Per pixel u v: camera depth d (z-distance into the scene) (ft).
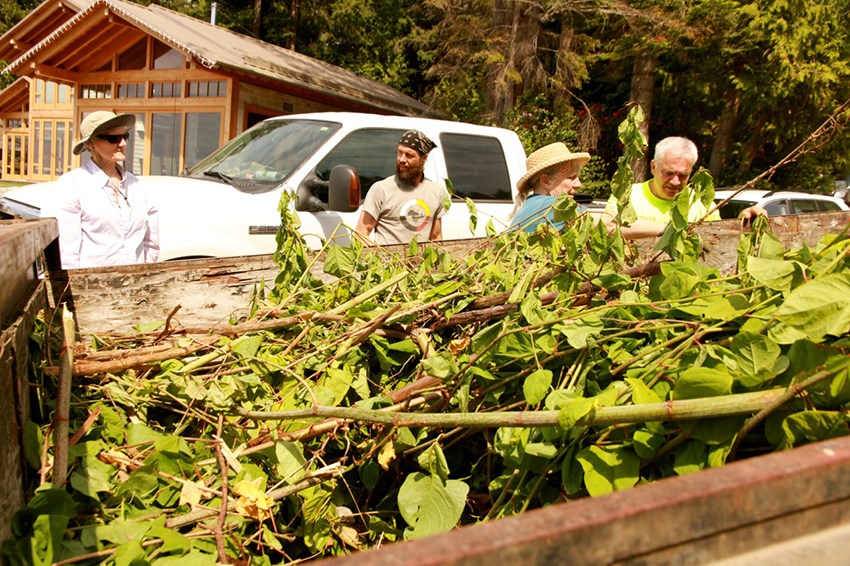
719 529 2.37
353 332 7.17
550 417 4.74
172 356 6.81
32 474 5.30
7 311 5.31
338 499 6.17
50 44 50.24
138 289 8.91
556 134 53.42
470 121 59.88
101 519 5.08
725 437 4.42
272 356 7.05
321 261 11.09
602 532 2.19
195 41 43.45
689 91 62.90
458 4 57.57
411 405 6.21
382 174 18.39
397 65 87.66
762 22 53.88
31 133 69.21
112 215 12.94
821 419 4.02
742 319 5.62
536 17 54.85
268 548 5.77
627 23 57.41
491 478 6.12
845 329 4.20
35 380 6.02
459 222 19.66
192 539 5.08
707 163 71.56
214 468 5.92
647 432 4.66
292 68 48.78
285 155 17.57
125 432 6.15
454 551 2.01
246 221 15.70
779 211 32.04
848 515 2.62
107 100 52.44
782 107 58.59
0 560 4.13
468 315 7.38
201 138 47.29
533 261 9.07
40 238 6.38
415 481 5.41
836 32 55.57
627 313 6.27
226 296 9.66
